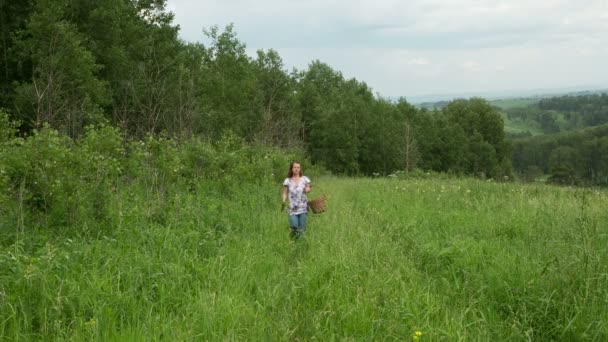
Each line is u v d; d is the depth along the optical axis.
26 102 21.58
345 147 50.50
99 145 8.90
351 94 59.88
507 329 4.90
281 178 20.09
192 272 6.25
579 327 4.68
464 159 67.25
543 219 9.31
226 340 4.34
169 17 36.03
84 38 26.30
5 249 5.63
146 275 5.81
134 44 32.22
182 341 4.30
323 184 23.38
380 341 4.64
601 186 11.85
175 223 8.23
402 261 6.95
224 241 7.86
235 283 5.86
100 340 4.32
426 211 11.62
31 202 7.21
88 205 7.62
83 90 22.98
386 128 56.41
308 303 5.49
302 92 58.22
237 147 19.28
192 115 28.73
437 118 73.31
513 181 18.97
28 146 7.23
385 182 20.94
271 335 4.55
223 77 36.75
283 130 43.00
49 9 22.11
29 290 4.92
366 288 5.68
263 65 47.03
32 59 22.28
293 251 7.88
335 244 7.79
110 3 28.58
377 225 9.90
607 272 5.39
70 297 4.98
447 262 7.11
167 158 9.89
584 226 6.81
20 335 4.27
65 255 5.81
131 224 7.73
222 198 12.52
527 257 6.68
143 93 29.84
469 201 12.92
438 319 5.04
